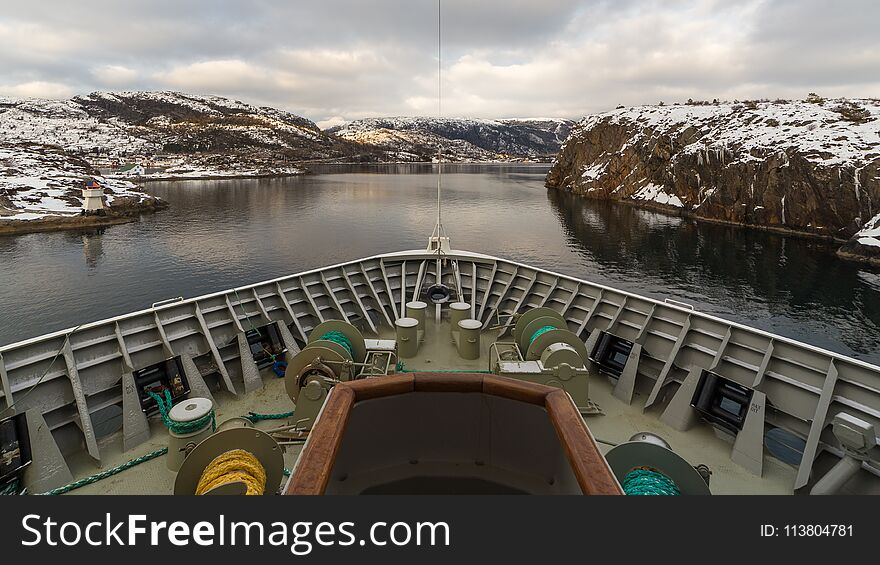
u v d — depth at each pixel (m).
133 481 5.22
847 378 5.25
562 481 2.24
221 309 7.60
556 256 40.72
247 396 6.93
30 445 5.01
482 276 10.30
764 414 5.52
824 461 5.11
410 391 2.39
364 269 10.00
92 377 5.94
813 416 5.30
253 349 7.59
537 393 2.30
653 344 7.14
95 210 53.28
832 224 43.81
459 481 2.35
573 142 100.44
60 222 49.34
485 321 9.48
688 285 32.88
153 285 30.70
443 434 2.45
